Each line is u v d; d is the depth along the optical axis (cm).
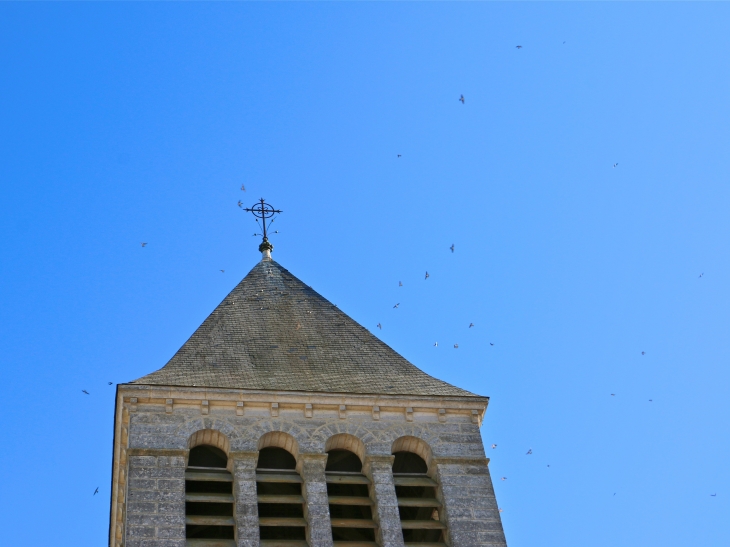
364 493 4697
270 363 5166
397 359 5359
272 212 6350
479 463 4762
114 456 4834
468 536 4519
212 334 5369
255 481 4566
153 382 4800
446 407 4925
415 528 4550
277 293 5775
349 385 4991
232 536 4562
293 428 4750
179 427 4672
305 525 4491
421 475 4756
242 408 4775
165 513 4394
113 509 4756
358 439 4769
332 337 5469
